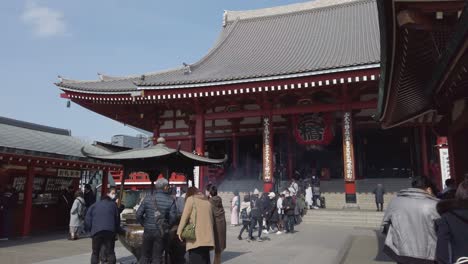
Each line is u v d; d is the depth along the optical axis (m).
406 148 30.50
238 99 24.78
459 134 10.37
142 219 7.82
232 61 28.64
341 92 22.33
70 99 26.77
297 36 32.00
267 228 16.45
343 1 35.19
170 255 8.69
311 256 10.98
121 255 11.38
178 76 26.36
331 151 31.98
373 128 28.92
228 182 28.56
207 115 25.84
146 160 9.92
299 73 20.27
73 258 10.94
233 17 39.03
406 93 9.04
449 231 3.23
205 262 6.93
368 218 18.70
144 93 23.72
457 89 7.78
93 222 8.39
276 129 29.50
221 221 9.44
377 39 25.67
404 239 5.02
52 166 17.00
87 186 17.53
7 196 14.82
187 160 10.30
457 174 10.30
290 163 29.34
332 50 25.91
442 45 6.13
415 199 5.18
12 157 13.89
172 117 29.09
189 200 7.06
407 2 4.98
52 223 17.66
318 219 19.52
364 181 26.98
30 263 10.15
